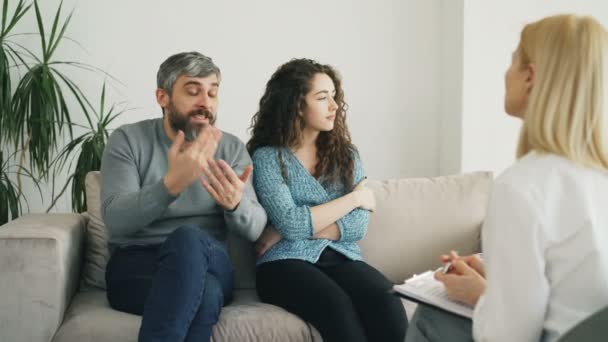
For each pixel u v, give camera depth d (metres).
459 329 1.28
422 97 3.36
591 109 1.01
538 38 1.07
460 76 3.07
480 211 2.26
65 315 1.74
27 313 1.63
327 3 3.24
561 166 1.01
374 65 3.31
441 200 2.24
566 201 0.99
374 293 1.76
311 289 1.72
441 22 3.33
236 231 1.86
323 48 3.25
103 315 1.67
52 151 2.88
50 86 2.70
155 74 3.09
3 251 1.62
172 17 3.09
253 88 3.20
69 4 2.99
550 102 1.03
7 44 2.91
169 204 1.75
